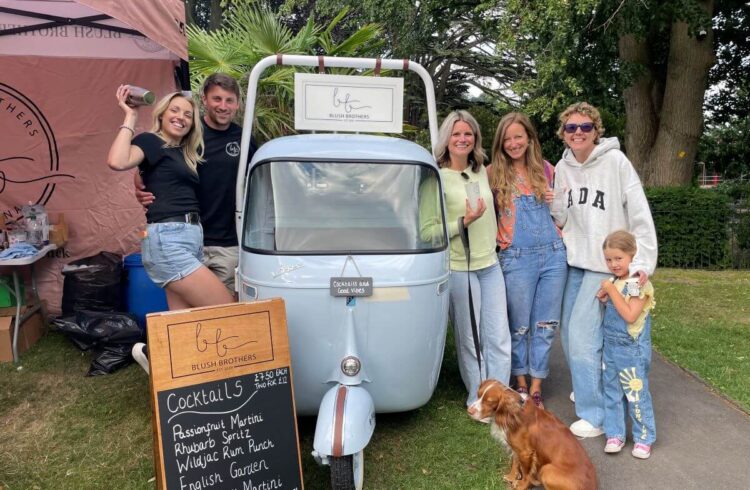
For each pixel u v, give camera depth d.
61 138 5.92
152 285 5.40
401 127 4.12
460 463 3.37
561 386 4.56
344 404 2.88
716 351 5.25
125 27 5.67
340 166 3.47
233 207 4.09
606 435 3.51
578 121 3.50
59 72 5.79
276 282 3.16
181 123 3.41
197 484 2.62
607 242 3.28
